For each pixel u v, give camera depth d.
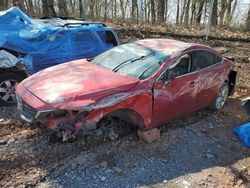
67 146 5.56
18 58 7.00
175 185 4.93
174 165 5.41
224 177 5.24
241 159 5.86
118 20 20.00
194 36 16.50
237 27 21.72
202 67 6.72
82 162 5.18
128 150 5.62
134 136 6.00
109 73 5.77
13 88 7.09
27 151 5.41
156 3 26.53
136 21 20.20
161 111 5.89
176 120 6.94
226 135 6.64
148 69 5.79
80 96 4.93
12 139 5.73
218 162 5.67
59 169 5.01
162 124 6.50
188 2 28.31
